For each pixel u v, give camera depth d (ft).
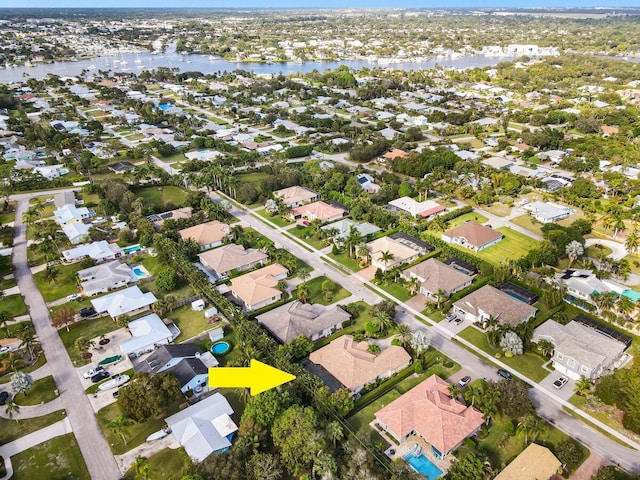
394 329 346.54
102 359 323.98
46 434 265.54
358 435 254.47
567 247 426.92
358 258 454.40
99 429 268.62
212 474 220.23
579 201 554.05
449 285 389.80
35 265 453.99
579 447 250.78
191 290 409.08
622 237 482.69
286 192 599.57
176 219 523.70
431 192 614.75
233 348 335.88
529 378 302.45
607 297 355.77
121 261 458.91
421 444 254.47
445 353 327.06
